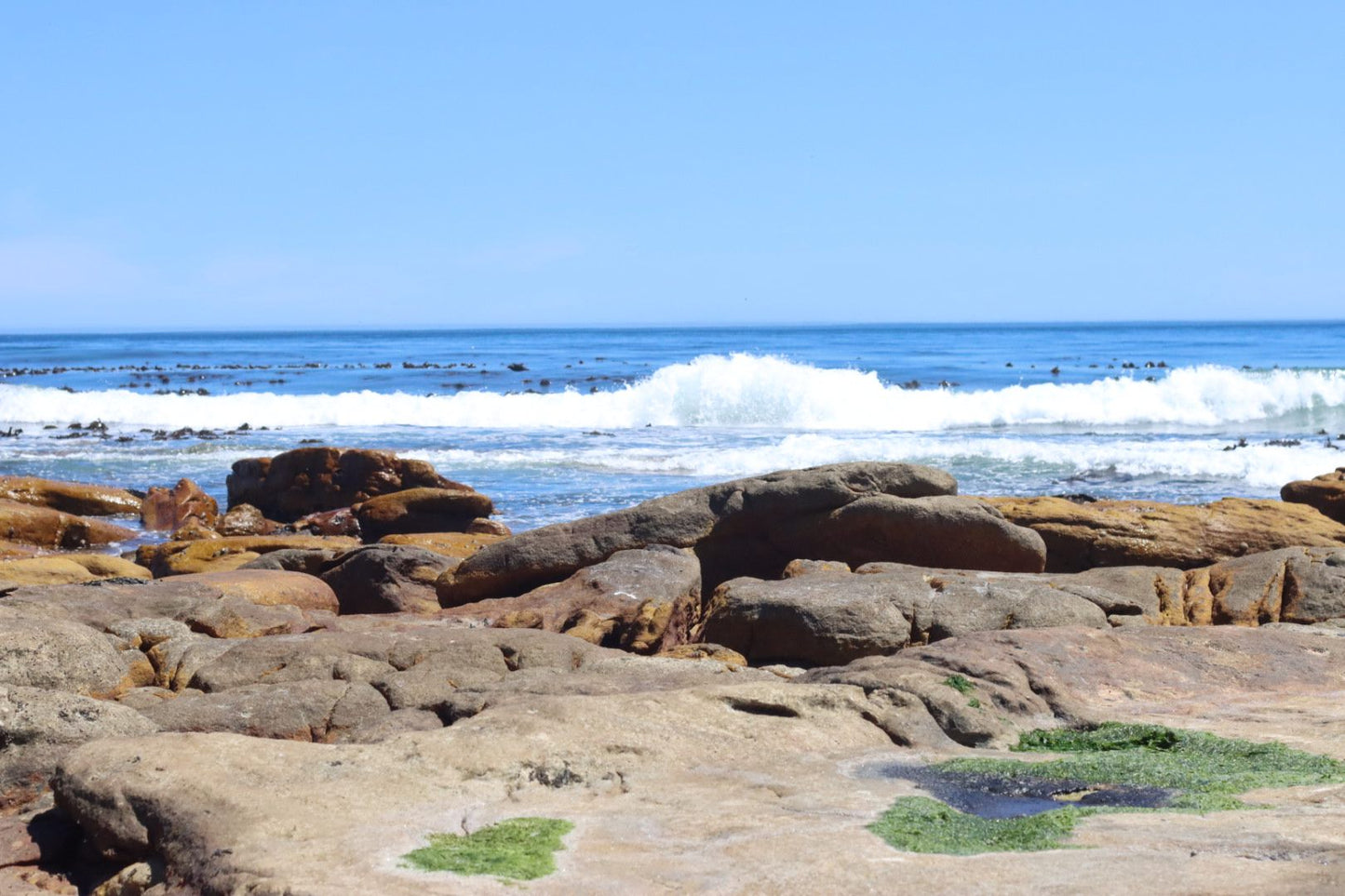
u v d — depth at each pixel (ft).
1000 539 46.39
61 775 19.95
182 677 30.12
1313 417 114.62
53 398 129.80
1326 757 21.57
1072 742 23.79
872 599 35.94
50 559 50.93
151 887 17.44
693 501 49.32
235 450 103.81
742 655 35.76
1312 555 39.96
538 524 71.41
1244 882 14.80
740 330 593.01
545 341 410.52
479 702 25.86
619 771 20.65
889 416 116.98
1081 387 119.14
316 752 20.61
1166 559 47.91
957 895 14.87
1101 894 14.64
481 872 15.84
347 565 49.55
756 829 17.65
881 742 23.24
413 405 126.21
